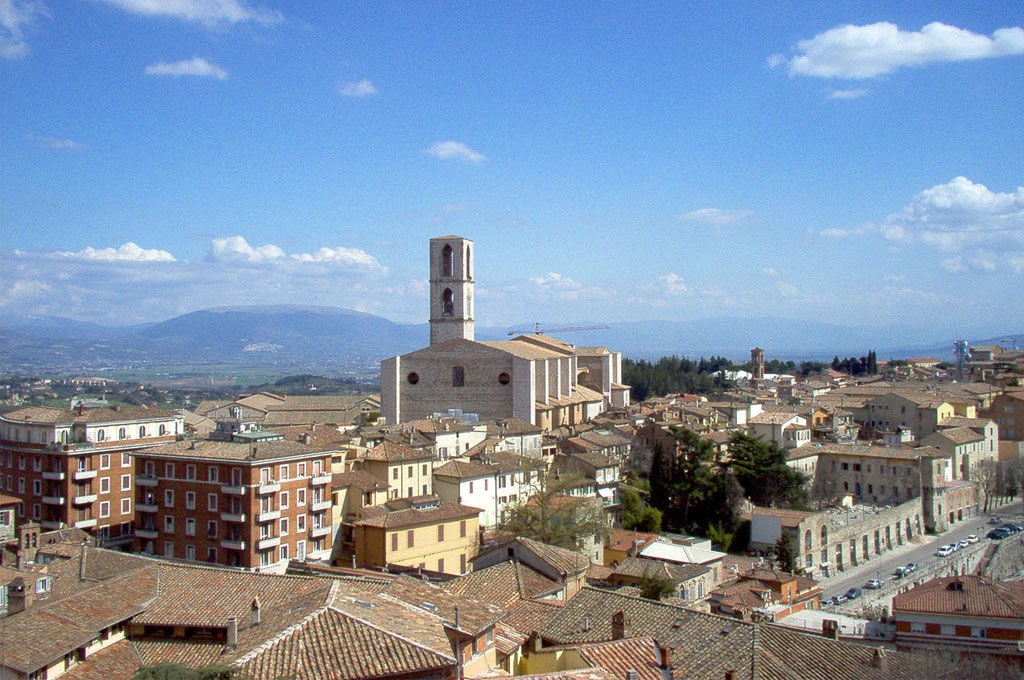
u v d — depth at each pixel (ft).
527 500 488.02
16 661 196.13
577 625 230.27
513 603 259.60
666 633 218.79
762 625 221.25
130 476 505.66
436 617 188.55
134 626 229.86
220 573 257.34
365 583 228.22
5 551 342.85
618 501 562.66
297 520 426.51
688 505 573.74
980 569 514.27
